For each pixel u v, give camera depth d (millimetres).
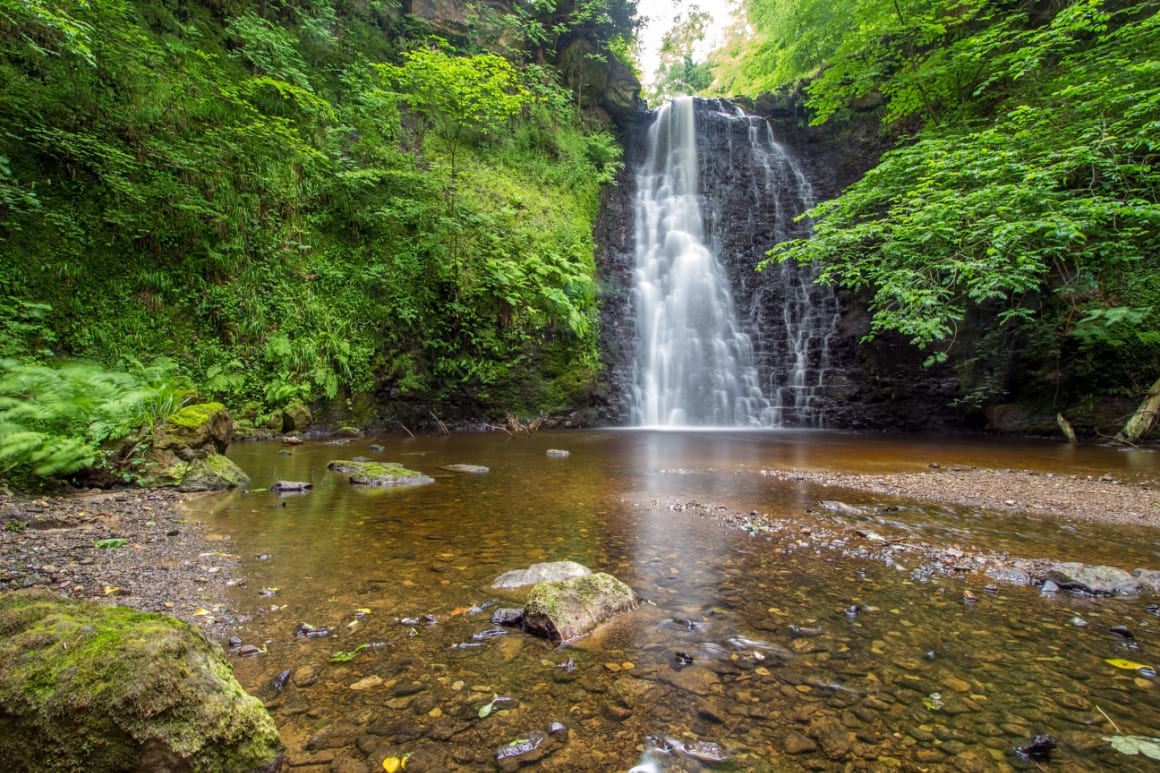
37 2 7172
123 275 8445
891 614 2406
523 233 13070
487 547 3361
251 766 1303
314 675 1819
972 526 3973
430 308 11461
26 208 7691
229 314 9242
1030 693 1772
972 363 11625
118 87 9031
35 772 1104
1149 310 8891
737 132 18875
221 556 3072
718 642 2119
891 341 12977
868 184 10750
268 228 10078
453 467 6566
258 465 6473
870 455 7996
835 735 1536
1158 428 9406
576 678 1837
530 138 15453
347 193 11320
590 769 1375
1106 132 8148
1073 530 3879
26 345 7102
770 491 5223
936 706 1692
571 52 17531
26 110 8000
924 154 9516
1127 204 7664
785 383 14539
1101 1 9445
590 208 15547
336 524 3859
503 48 15836
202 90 10000
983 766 1407
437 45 14750
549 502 4688
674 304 15516
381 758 1400
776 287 15836
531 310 12227
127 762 1146
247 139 10227
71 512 3836
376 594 2568
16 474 4320
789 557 3219
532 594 2318
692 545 3447
